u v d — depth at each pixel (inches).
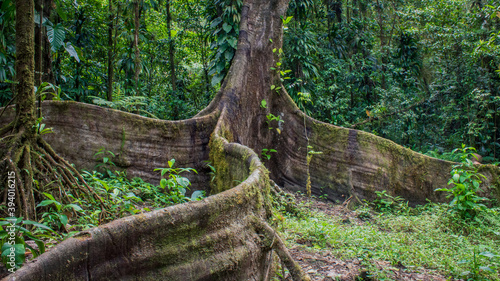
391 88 474.3
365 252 168.1
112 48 384.2
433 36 450.6
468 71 417.1
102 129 240.4
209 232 96.6
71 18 342.6
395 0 581.0
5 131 133.3
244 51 307.6
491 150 440.5
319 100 450.3
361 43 538.9
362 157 298.7
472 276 146.2
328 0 569.9
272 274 121.3
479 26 419.8
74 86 384.8
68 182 145.6
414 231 216.4
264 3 321.4
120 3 366.3
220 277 93.8
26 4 133.6
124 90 423.5
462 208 226.2
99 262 74.5
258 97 308.8
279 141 317.4
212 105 285.9
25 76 134.8
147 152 247.6
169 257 85.7
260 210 124.3
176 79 609.9
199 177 256.2
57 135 231.8
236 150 198.5
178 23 575.8
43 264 64.9
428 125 486.6
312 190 305.3
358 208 277.7
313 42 445.4
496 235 212.7
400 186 299.3
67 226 134.0
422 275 148.6
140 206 193.2
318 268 147.0
